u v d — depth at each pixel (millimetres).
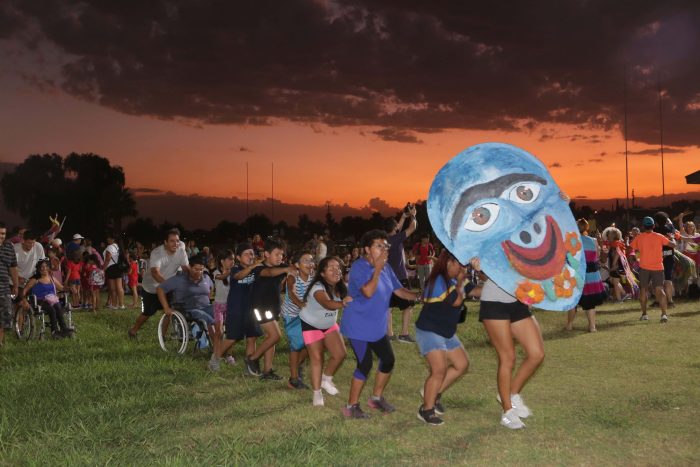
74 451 5676
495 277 6227
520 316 6430
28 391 8023
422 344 6477
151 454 5676
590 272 11945
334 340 7559
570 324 12445
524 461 5430
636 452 5605
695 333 11617
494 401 7340
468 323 13438
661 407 6965
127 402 7414
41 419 6793
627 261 17797
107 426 6383
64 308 13320
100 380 8664
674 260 16094
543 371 8836
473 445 5840
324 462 5344
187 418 6836
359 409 6789
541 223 6559
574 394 7586
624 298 16953
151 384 8383
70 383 8453
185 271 11242
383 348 6746
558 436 6055
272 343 8664
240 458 5457
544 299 6277
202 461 5395
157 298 11828
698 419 6543
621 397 7410
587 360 9531
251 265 8812
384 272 6777
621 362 9336
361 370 6715
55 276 17906
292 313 8023
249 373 8938
